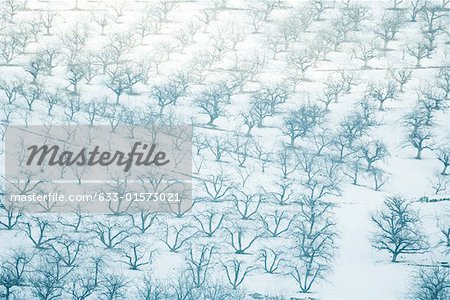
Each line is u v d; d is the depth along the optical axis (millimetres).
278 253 137750
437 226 152875
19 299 120188
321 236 145500
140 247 139625
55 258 129875
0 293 120562
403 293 130500
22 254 131000
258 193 160625
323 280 134000
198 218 150375
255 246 142750
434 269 136375
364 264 139125
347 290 131500
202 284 127125
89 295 122812
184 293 124250
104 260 133750
